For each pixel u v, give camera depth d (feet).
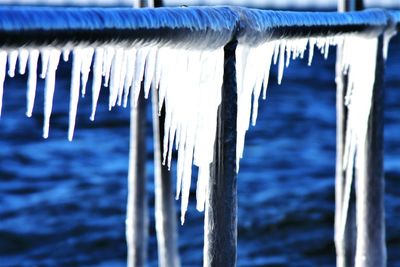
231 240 9.95
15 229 64.69
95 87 9.58
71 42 7.74
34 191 78.54
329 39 14.53
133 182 27.89
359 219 16.52
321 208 68.59
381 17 14.82
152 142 97.66
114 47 8.54
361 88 16.01
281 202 70.79
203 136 10.00
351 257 19.29
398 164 83.92
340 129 18.74
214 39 9.50
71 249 60.59
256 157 92.63
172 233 23.88
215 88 9.91
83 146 100.78
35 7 7.61
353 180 19.35
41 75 9.91
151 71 9.75
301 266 55.36
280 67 12.78
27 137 106.73
